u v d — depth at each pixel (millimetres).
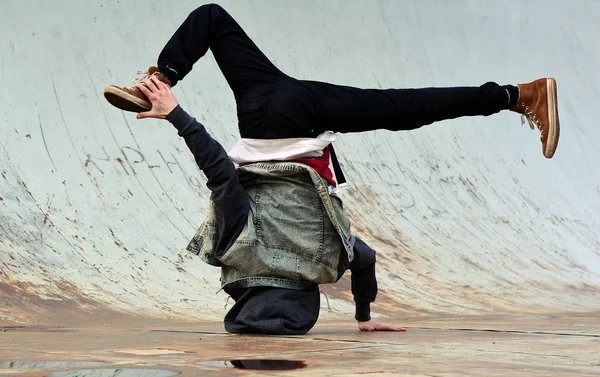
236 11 7848
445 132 8859
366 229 6844
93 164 5625
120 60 6441
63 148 5590
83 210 5227
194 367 1312
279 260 2215
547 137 2344
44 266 4531
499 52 10305
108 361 1404
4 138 5355
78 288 4406
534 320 3643
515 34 10633
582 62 11227
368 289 2412
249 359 1443
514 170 9078
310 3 8562
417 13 9617
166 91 2195
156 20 6898
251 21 7941
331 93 2258
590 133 10547
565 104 10625
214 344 1808
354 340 1948
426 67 9297
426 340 1958
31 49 5965
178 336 2129
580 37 11406
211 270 5219
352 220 6875
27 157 5348
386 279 5969
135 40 6645
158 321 3953
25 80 5789
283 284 2221
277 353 1568
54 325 3605
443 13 9914
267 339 1969
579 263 7867
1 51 5812
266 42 7953
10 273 4312
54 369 1275
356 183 7406
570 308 5891
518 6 10883
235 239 2193
